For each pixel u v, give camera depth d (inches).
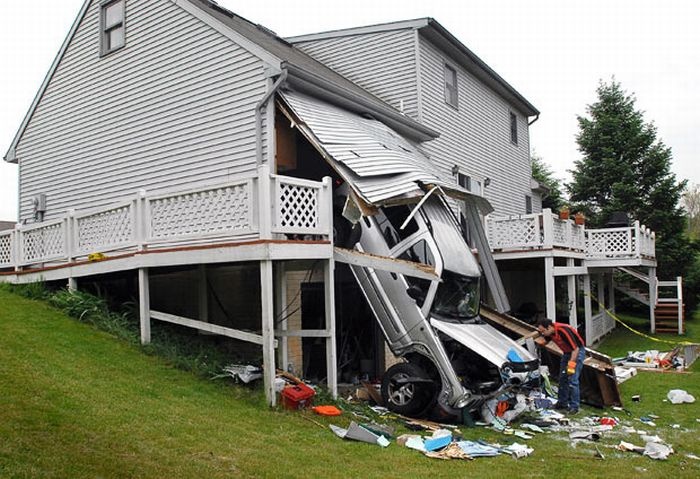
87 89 590.6
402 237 399.9
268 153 441.7
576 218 753.6
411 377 357.7
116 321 409.1
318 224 364.2
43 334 361.7
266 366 326.3
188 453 233.0
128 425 251.6
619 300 1134.4
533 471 263.3
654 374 556.7
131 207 398.0
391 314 381.7
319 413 324.5
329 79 505.0
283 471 228.4
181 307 502.6
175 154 509.7
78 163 597.3
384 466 251.1
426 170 471.2
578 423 375.6
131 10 553.6
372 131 503.5
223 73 477.4
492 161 872.3
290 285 461.7
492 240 670.5
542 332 429.1
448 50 737.0
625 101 1221.7
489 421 360.8
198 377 351.6
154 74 530.0
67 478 189.9
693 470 279.3
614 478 258.5
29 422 232.8
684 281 1134.4
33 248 478.9
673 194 1161.4
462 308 394.3
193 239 363.6
